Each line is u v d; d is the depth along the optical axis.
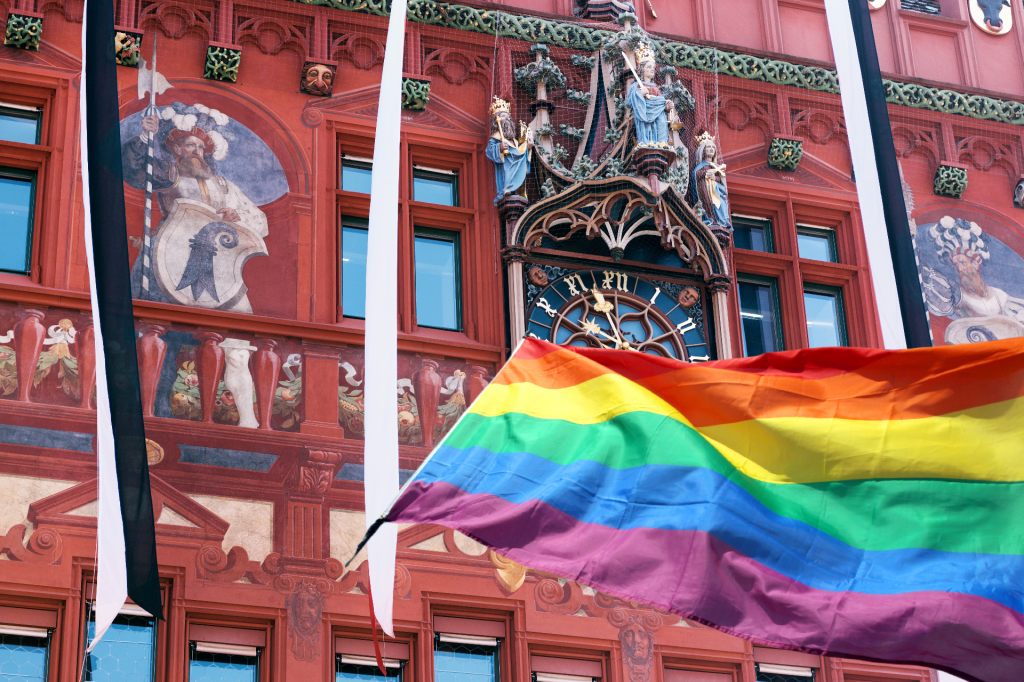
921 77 32.84
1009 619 20.50
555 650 26.69
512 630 26.53
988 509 21.42
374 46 30.00
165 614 25.25
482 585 26.64
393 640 26.08
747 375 22.56
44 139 27.91
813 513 21.53
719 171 29.95
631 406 22.22
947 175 31.95
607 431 22.08
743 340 29.98
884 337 27.58
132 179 27.83
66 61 28.39
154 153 28.14
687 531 21.03
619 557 20.84
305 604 25.81
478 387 28.02
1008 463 21.67
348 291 28.44
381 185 25.80
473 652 26.44
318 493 26.53
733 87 31.50
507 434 22.12
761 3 32.62
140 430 23.72
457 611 26.52
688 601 20.55
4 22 28.38
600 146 29.70
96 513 25.47
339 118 29.38
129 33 28.48
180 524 25.80
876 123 28.42
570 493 21.41
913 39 33.41
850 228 31.42
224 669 25.31
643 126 29.42
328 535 26.33
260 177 28.55
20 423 25.69
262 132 28.88
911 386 22.23
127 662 24.97
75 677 24.56
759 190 31.08
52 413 25.89
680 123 29.69
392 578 24.05
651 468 21.64
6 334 26.20
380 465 24.53
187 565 25.58
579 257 29.06
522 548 21.03
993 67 33.59
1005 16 34.12
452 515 21.20
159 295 27.22
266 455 26.56
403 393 27.69
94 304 24.19
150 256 27.42
